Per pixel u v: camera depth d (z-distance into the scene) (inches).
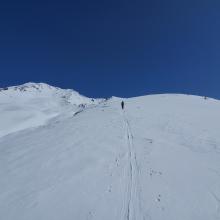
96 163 762.2
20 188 623.8
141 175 705.6
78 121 1370.6
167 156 865.5
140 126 1274.6
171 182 681.0
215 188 668.7
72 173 694.5
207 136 1161.4
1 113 4817.9
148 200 587.2
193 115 1676.9
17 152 893.8
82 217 518.3
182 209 564.7
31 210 534.0
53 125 1397.6
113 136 1056.8
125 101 2294.5
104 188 625.3
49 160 785.6
